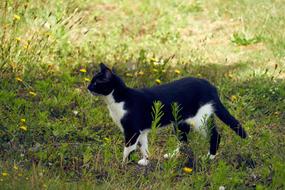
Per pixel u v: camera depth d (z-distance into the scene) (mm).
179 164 10477
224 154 10906
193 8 18094
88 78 13492
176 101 10336
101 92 10102
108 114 12000
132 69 13938
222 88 13250
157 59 15016
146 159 10516
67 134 11336
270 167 10430
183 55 15320
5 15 14359
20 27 14586
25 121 11148
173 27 17031
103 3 18094
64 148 10531
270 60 15141
